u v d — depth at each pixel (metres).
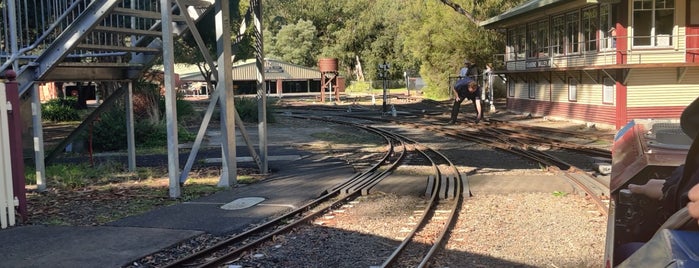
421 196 9.66
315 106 44.59
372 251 6.50
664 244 1.66
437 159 14.56
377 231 7.39
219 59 10.83
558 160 13.43
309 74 72.12
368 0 75.81
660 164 3.31
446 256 6.29
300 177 11.67
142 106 24.00
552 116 28.00
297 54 79.00
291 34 80.00
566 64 25.72
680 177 2.76
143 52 12.20
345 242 6.88
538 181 10.77
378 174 11.84
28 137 15.77
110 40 13.05
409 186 10.48
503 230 7.38
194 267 5.86
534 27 30.05
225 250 6.54
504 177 11.32
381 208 8.77
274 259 6.18
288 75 70.75
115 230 7.31
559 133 21.27
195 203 9.13
